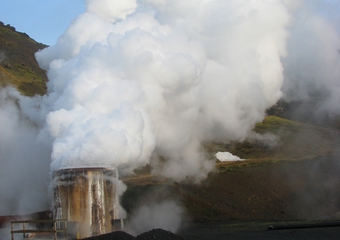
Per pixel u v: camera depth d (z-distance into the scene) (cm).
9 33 12912
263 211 4703
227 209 4572
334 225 2770
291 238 2847
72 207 2684
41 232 2456
